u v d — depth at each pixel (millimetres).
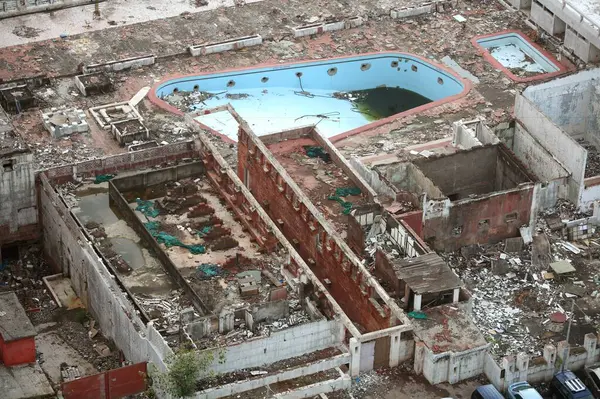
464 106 103562
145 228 81938
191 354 68125
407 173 88312
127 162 88125
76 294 84625
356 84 111625
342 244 77250
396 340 72812
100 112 100062
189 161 89000
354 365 72312
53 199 84938
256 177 88750
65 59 107625
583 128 99375
